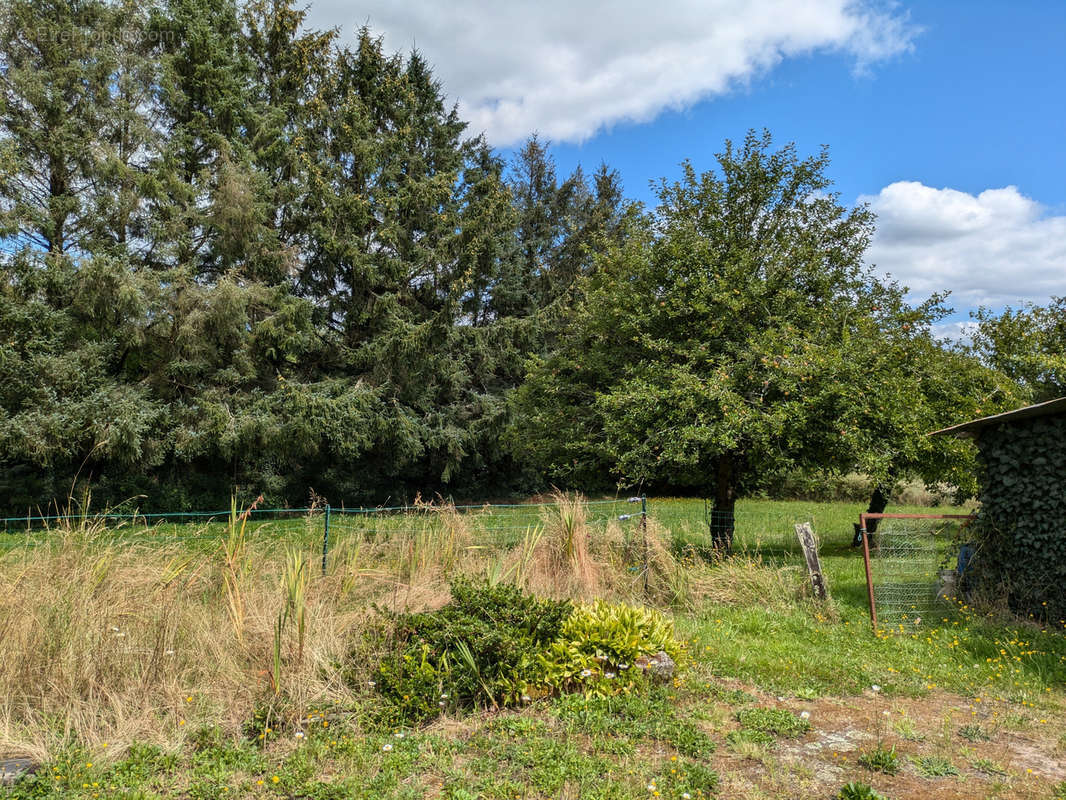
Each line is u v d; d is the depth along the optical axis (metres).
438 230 22.02
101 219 16.34
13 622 4.47
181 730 4.07
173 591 5.31
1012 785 3.60
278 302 17.88
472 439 22.09
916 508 20.67
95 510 15.53
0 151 14.73
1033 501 7.08
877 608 7.42
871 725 4.48
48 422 13.63
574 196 33.19
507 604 5.20
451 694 4.45
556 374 12.70
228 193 16.83
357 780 3.54
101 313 15.26
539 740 4.00
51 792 3.38
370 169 20.73
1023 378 14.28
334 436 17.55
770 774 3.69
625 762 3.75
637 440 10.25
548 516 8.20
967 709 4.84
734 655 5.82
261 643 4.89
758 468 10.27
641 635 5.28
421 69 25.30
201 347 16.47
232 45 19.84
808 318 11.00
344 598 6.11
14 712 4.07
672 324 11.47
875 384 9.70
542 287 28.98
